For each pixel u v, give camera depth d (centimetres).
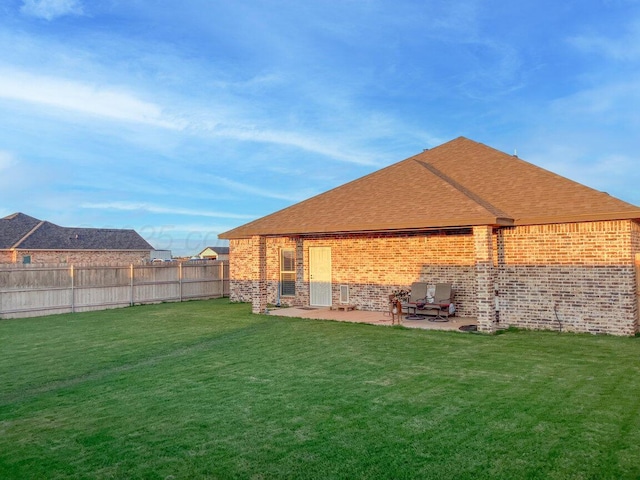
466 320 1427
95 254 3900
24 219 3891
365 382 775
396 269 1639
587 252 1211
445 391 714
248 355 1004
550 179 1420
